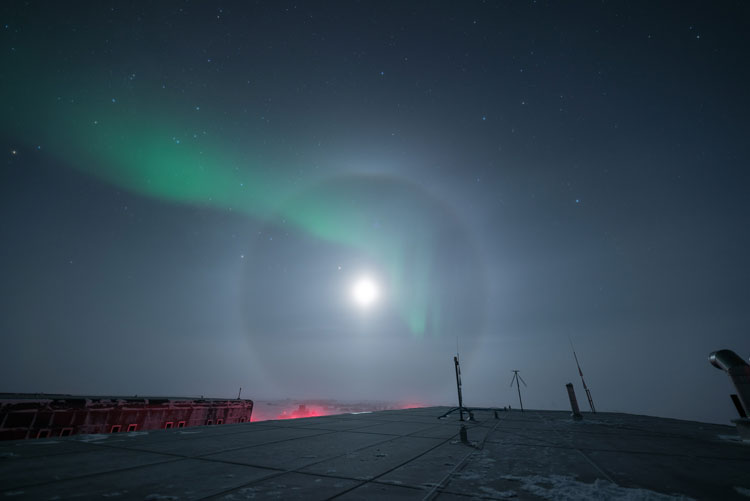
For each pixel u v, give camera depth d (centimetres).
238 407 2275
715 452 520
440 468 418
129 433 695
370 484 343
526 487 331
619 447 571
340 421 1074
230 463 436
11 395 1653
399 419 1162
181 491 312
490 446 588
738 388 639
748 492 311
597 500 291
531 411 1652
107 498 287
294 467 418
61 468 386
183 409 1869
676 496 301
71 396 1816
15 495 287
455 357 1041
